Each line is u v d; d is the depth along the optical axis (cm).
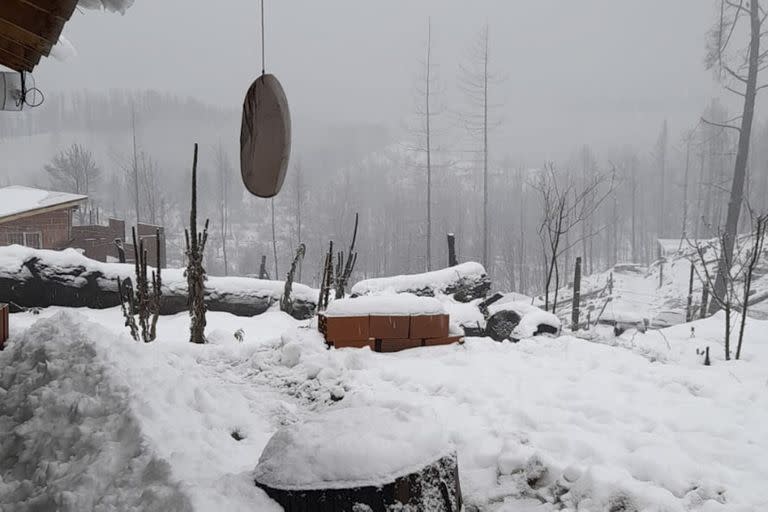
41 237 2486
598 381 564
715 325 1196
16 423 413
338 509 288
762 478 374
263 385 588
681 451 408
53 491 308
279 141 327
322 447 307
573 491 347
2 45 576
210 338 863
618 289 2791
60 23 461
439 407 496
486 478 384
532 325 949
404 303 694
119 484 302
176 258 5850
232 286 1441
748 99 2584
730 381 585
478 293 1364
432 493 303
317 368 596
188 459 323
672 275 2853
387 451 303
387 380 582
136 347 554
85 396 404
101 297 1424
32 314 1341
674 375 593
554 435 424
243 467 356
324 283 1040
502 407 491
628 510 323
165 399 442
